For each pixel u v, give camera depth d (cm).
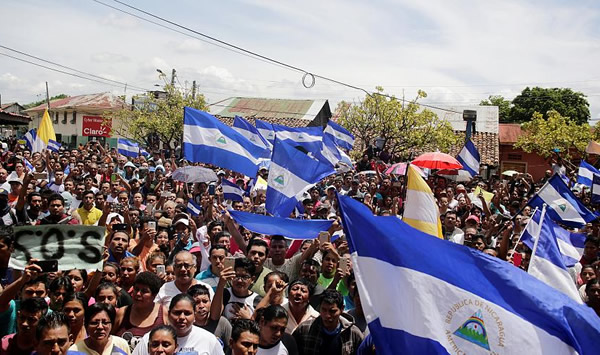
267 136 1839
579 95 5622
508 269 504
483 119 4334
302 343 639
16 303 623
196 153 1222
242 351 571
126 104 4959
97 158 2019
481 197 1414
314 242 846
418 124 3144
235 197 1362
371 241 514
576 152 3700
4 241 668
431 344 489
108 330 575
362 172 2145
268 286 702
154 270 805
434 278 501
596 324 490
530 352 481
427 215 820
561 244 971
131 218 1130
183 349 585
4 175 1326
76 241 639
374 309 500
